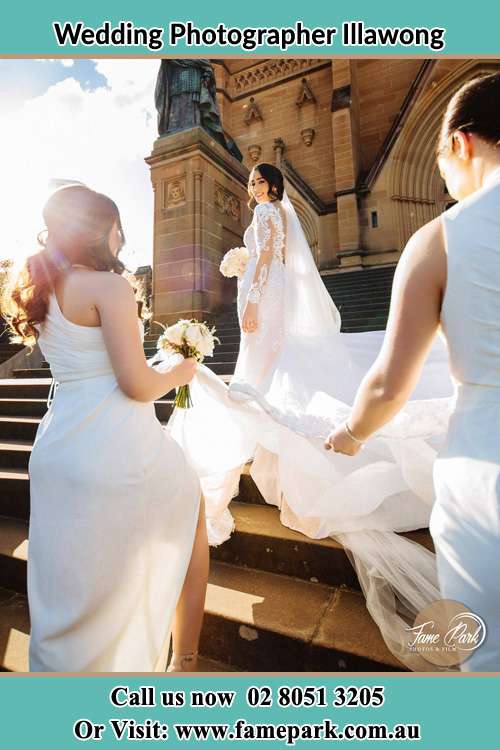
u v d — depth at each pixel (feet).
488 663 2.31
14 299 3.96
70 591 3.64
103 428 3.82
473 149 2.73
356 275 35.19
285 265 7.45
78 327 3.85
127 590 3.79
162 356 5.93
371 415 3.02
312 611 5.19
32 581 3.82
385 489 5.27
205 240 21.74
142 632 3.92
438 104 42.39
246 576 6.11
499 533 2.31
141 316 4.62
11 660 5.32
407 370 2.76
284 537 6.09
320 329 7.36
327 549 5.78
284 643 4.80
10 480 9.07
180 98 23.68
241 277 7.95
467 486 2.45
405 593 4.50
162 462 4.09
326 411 5.09
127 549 3.77
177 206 22.07
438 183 43.73
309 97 50.55
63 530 3.70
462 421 2.60
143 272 33.04
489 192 2.53
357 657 4.41
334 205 47.91
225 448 5.85
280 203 7.65
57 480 3.77
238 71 55.21
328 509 5.32
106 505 3.71
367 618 5.01
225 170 23.70
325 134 49.98
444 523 2.60
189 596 4.53
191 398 5.86
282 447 5.49
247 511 7.27
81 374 3.95
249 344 7.07
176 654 4.52
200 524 4.65
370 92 48.70
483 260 2.42
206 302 21.72
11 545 7.57
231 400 5.18
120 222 4.21
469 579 2.39
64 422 3.89
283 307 7.14
